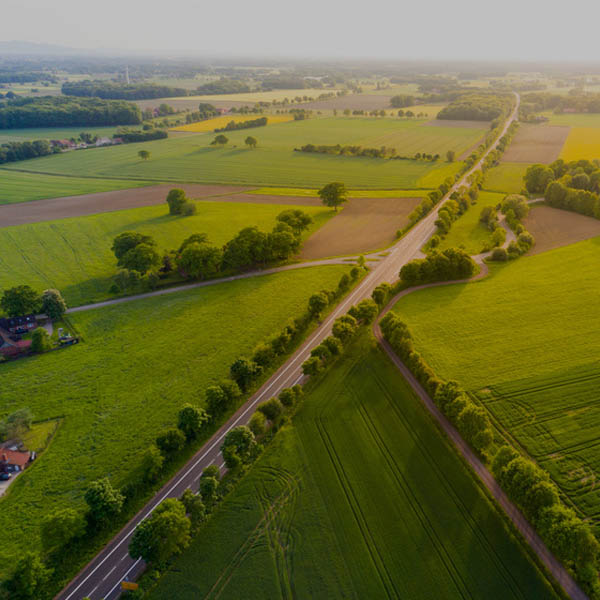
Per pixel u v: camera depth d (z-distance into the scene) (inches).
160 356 3651.6
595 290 4478.3
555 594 1978.3
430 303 4345.5
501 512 2331.4
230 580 2080.5
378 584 2052.2
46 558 2154.3
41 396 3228.3
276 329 3973.9
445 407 2901.1
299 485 2527.1
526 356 3526.1
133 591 2018.9
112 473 2630.4
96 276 5078.7
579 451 2662.4
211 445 2795.3
